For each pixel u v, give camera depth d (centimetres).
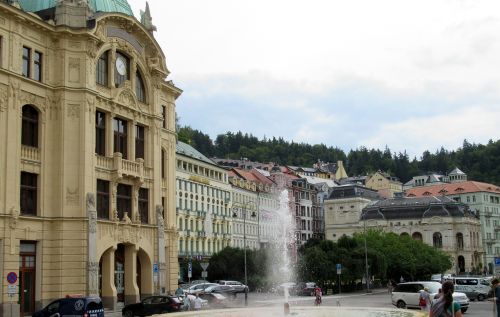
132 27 5681
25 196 4634
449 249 16175
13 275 3675
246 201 13612
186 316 2991
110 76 5369
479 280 6612
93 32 5031
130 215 5562
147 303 4500
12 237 4378
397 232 16688
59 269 4725
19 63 4578
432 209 16512
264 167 18750
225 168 12975
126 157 5609
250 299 6844
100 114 5284
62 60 4928
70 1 5012
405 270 11019
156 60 6028
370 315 2975
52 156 4856
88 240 4812
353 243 10569
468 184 19150
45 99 4828
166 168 6344
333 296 8125
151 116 5947
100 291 5141
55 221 4781
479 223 17788
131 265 5512
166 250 6191
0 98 4375
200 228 11344
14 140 4481
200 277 10094
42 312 3681
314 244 10294
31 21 4675
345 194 17625
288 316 3139
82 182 4859
